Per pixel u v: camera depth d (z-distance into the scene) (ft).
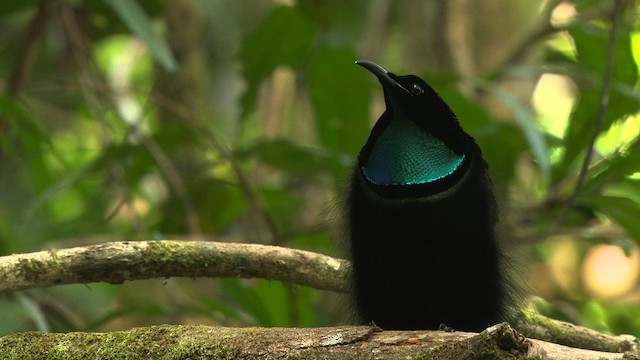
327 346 21.06
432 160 25.43
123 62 59.88
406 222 25.12
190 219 39.55
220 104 55.98
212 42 56.70
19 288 23.73
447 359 19.84
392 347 20.79
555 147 37.96
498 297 25.98
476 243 25.18
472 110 37.68
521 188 36.91
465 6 47.09
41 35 41.96
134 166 42.24
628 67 35.70
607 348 28.81
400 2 53.83
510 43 46.96
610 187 38.34
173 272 24.75
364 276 26.40
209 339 21.66
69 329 40.60
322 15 39.91
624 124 38.52
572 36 36.01
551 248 55.01
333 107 39.93
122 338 22.02
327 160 39.17
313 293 35.78
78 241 39.86
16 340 22.18
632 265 61.82
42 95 53.67
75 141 53.06
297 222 49.52
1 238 41.01
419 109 25.70
